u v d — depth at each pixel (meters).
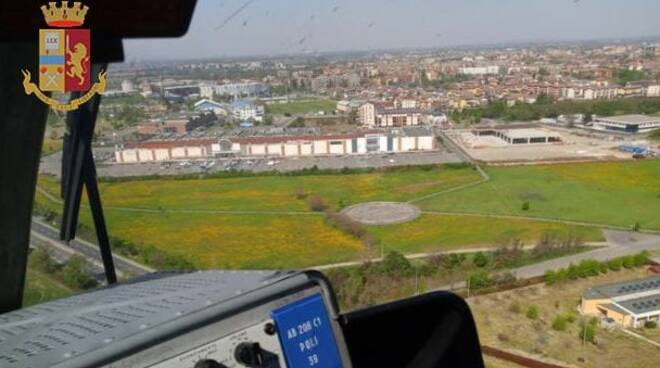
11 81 3.33
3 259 4.44
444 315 1.58
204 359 1.28
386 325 1.53
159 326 1.27
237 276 1.75
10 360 1.28
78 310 1.73
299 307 1.41
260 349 1.34
